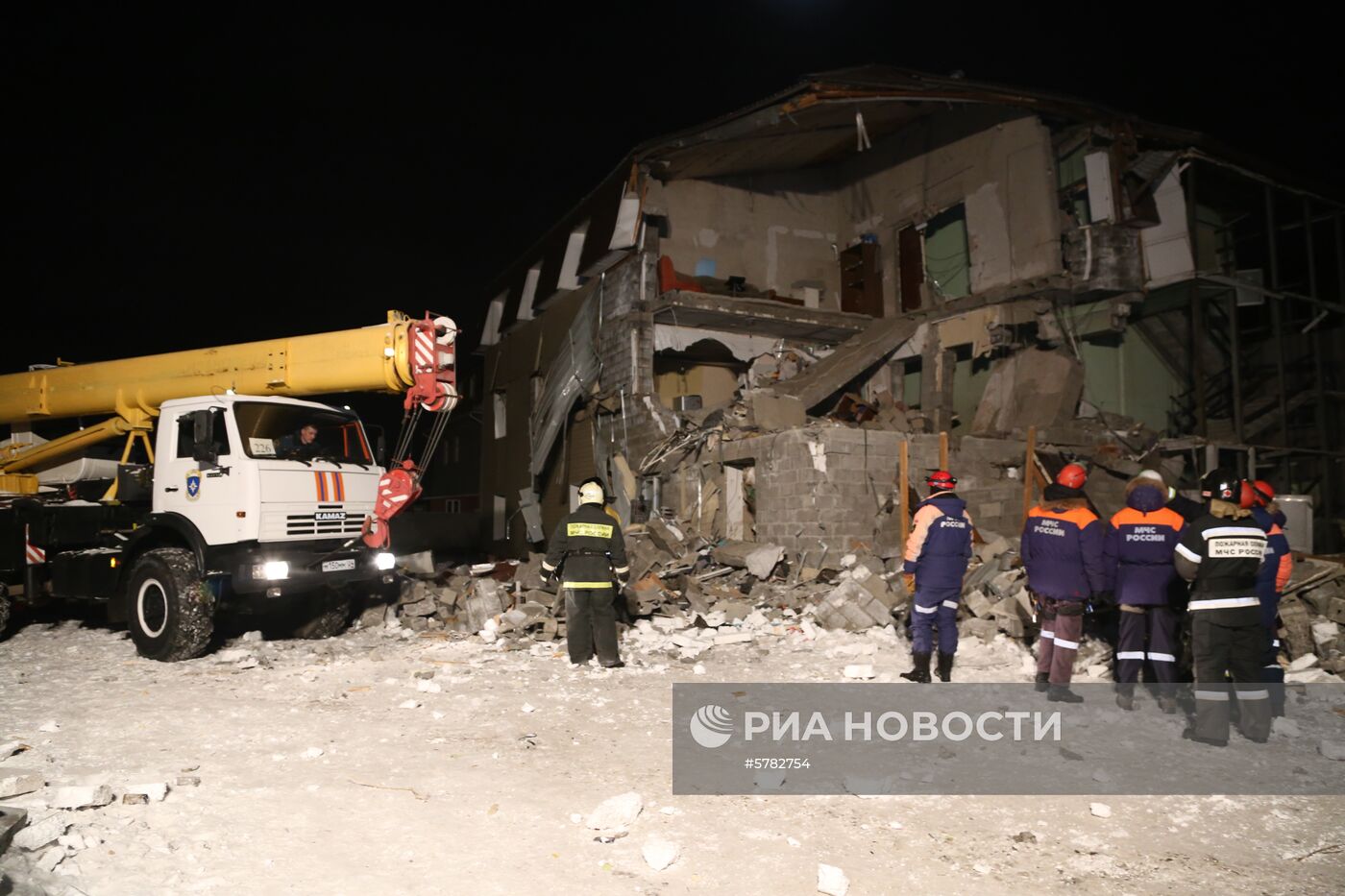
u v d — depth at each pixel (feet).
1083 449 49.24
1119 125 50.98
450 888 11.91
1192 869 12.69
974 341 55.42
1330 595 28.22
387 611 35.96
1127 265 51.06
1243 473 52.24
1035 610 22.90
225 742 18.66
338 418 33.40
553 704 22.11
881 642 30.19
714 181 63.05
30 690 24.29
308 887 11.86
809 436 42.96
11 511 34.83
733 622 34.12
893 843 13.57
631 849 13.26
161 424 31.37
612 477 59.06
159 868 12.32
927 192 60.08
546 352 70.64
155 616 29.32
